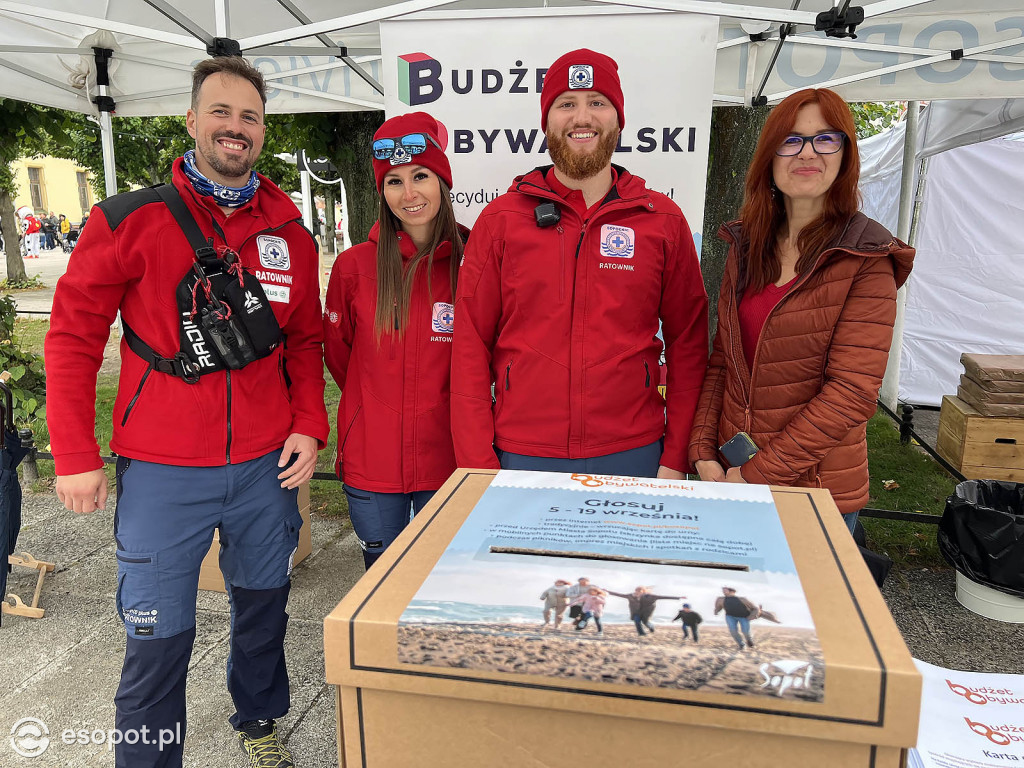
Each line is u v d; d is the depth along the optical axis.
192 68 4.13
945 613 2.94
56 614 2.87
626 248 1.80
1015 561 2.79
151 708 1.69
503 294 1.87
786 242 1.75
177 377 1.66
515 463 1.89
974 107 4.80
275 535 1.85
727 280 1.84
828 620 0.62
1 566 2.52
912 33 3.57
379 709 0.65
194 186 1.67
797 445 1.61
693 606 0.64
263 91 1.75
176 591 1.70
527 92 2.43
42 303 13.05
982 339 6.05
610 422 1.84
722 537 0.81
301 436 1.88
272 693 1.99
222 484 1.72
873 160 6.69
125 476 1.68
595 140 1.75
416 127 1.94
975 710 1.08
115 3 3.51
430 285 2.04
